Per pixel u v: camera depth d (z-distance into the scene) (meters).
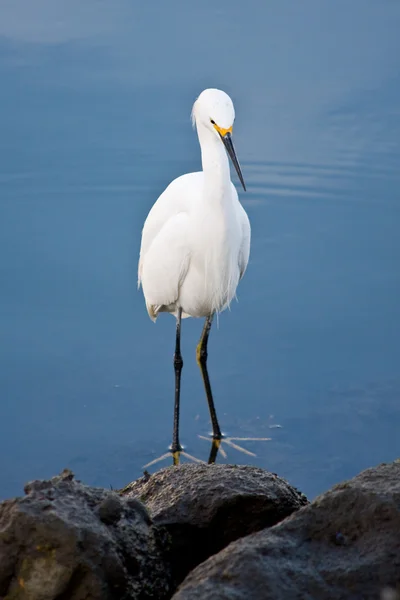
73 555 4.82
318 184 16.97
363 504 4.96
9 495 9.77
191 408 11.84
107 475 10.28
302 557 4.77
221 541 6.12
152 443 10.97
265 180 17.11
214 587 4.56
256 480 6.34
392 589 4.50
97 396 11.91
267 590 4.54
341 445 10.70
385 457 10.42
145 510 5.47
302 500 6.59
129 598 4.98
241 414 11.57
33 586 4.84
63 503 5.11
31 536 4.88
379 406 11.44
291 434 11.05
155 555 5.30
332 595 4.54
